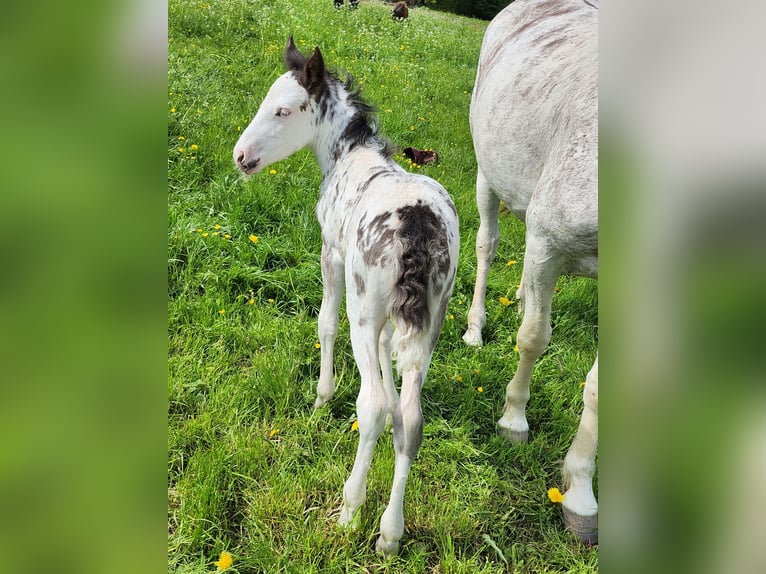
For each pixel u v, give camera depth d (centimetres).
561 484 271
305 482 251
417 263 207
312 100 274
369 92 673
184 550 221
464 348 349
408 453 218
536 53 270
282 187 446
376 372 222
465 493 258
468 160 579
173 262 358
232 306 341
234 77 614
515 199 285
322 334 286
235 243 382
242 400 288
